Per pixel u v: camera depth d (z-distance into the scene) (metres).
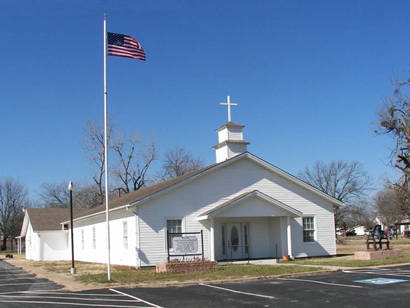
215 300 13.47
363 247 43.66
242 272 20.53
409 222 90.44
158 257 25.70
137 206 25.70
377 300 12.35
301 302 12.59
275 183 29.44
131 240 26.23
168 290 16.09
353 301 12.37
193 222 26.88
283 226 28.62
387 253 25.86
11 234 85.44
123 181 61.25
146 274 21.14
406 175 41.09
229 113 30.53
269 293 14.45
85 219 36.66
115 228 29.23
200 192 27.33
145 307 12.66
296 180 29.77
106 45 19.88
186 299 13.85
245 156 28.61
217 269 21.94
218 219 27.97
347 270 20.48
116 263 28.80
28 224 48.28
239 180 28.48
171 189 26.45
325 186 73.50
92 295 15.37
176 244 22.48
